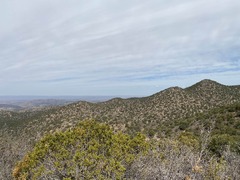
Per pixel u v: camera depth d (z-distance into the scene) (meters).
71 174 7.06
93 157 7.23
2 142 21.12
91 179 6.77
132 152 7.94
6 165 12.63
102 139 8.10
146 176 7.25
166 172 7.27
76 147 7.77
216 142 16.45
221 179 7.97
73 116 73.88
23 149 16.45
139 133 8.23
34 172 7.27
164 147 9.20
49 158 7.48
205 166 8.31
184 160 8.41
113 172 6.89
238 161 9.59
